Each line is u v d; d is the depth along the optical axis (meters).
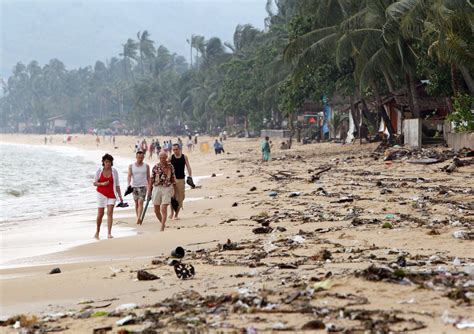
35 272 17.03
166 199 24.05
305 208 26.12
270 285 11.45
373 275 10.87
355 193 30.23
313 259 14.06
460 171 36.00
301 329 8.47
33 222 30.38
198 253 16.77
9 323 10.77
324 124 100.38
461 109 48.94
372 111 82.62
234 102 149.75
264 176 47.59
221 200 33.75
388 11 49.69
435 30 46.16
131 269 15.09
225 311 9.75
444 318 8.57
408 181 34.03
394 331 8.13
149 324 9.40
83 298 12.52
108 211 23.19
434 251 14.24
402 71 59.25
